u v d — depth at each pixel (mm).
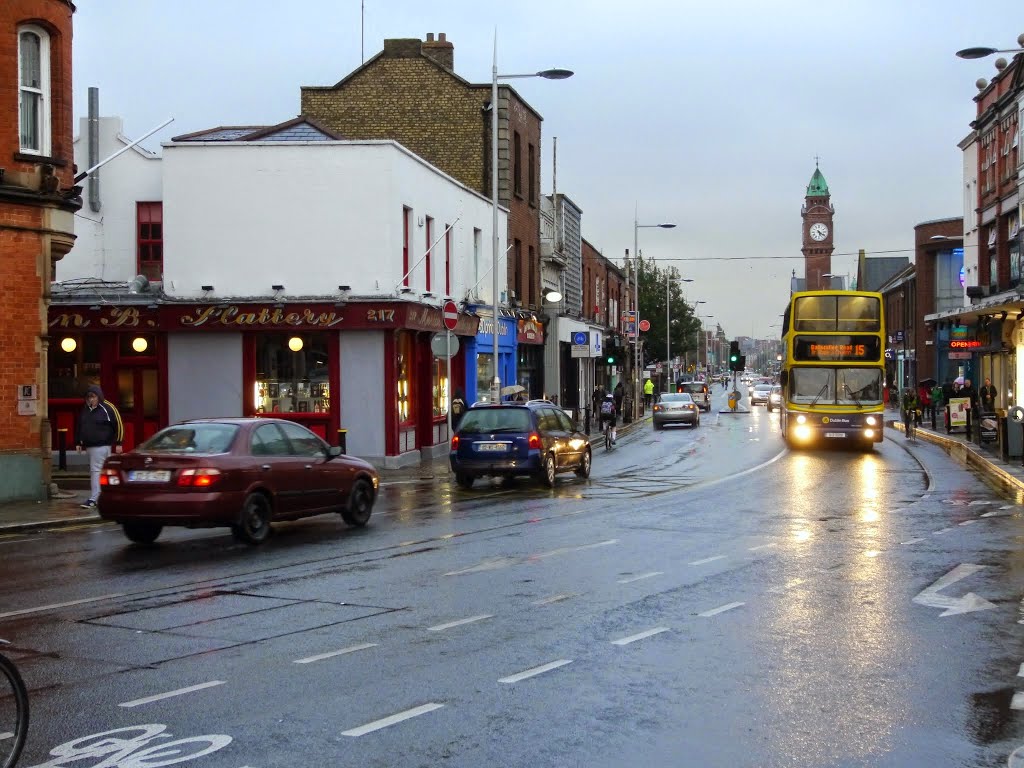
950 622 9211
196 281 26656
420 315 27750
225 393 26750
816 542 13953
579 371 54188
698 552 13125
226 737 6227
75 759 5863
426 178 29562
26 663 7934
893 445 36281
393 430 26672
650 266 91250
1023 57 41188
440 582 11156
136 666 7832
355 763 5793
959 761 5852
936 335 61125
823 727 6402
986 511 17500
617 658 7996
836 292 34125
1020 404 41656
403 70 38062
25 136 18922
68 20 19406
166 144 26625
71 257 28234
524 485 23281
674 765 5770
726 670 7664
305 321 26312
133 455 13547
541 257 45531
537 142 43344
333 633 8852
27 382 18719
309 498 14898
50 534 15453
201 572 11898
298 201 26578
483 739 6180
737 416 63094
